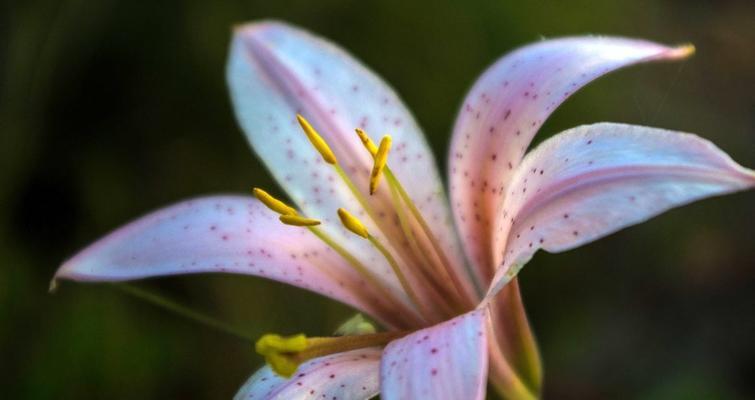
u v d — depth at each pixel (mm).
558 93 439
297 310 592
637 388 671
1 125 570
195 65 582
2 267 570
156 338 577
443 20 593
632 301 695
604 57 439
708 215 719
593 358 671
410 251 459
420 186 467
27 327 571
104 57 578
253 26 481
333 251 464
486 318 418
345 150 471
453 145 459
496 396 443
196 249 456
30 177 580
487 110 452
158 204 587
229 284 589
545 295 642
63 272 454
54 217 583
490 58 595
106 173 585
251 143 474
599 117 606
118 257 455
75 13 569
